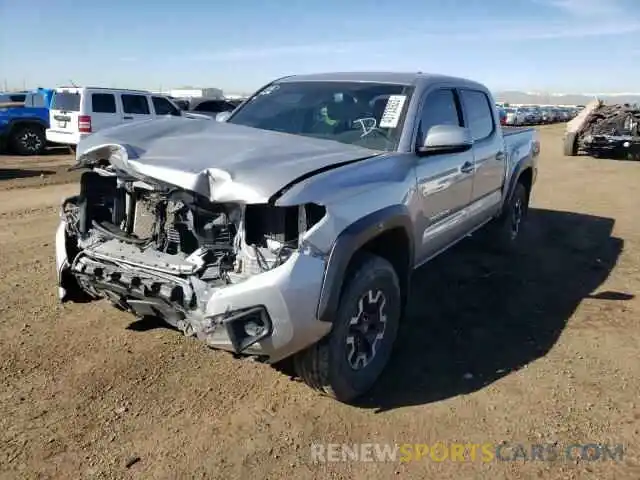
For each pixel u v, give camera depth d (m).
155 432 3.04
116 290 3.27
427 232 4.14
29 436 2.96
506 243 6.56
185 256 3.19
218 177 2.94
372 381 3.47
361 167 3.36
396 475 2.80
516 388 3.61
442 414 3.31
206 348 3.97
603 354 4.09
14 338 3.98
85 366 3.66
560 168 15.08
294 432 3.10
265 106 4.64
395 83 4.34
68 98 15.38
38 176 12.20
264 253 2.91
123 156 3.29
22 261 5.66
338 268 2.94
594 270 6.06
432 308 4.89
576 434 3.15
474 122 5.13
